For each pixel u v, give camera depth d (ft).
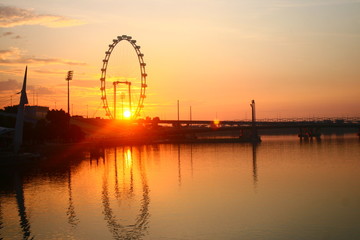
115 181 271.90
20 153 387.75
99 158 465.06
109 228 156.04
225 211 177.99
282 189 229.86
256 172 311.68
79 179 282.15
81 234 149.48
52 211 184.03
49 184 259.60
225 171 321.52
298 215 169.99
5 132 395.96
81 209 186.70
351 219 162.61
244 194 215.92
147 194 220.43
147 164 392.06
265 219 164.35
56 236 148.05
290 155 476.95
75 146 515.09
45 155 448.24
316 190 225.56
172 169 343.26
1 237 147.64
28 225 161.99
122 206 191.42
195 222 161.27
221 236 143.64
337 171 309.63
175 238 143.02
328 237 141.38
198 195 214.69
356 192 217.97
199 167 355.97
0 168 352.69
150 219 167.12
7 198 214.90
